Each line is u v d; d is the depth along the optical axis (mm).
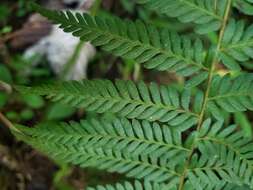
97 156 418
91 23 382
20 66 768
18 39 817
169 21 778
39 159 739
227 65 401
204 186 420
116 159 420
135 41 389
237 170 403
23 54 811
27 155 739
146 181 425
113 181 679
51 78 789
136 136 413
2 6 819
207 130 416
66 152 414
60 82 393
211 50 403
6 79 719
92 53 818
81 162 416
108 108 401
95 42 385
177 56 396
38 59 805
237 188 422
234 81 406
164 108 409
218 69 717
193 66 400
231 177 408
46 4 855
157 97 408
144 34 389
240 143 407
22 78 755
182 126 415
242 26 398
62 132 405
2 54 792
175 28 768
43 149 408
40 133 402
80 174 701
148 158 436
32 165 735
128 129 411
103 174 689
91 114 705
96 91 399
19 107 743
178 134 417
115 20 385
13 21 833
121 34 386
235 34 398
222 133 413
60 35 826
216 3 393
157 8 384
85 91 397
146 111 407
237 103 404
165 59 394
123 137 411
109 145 410
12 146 739
